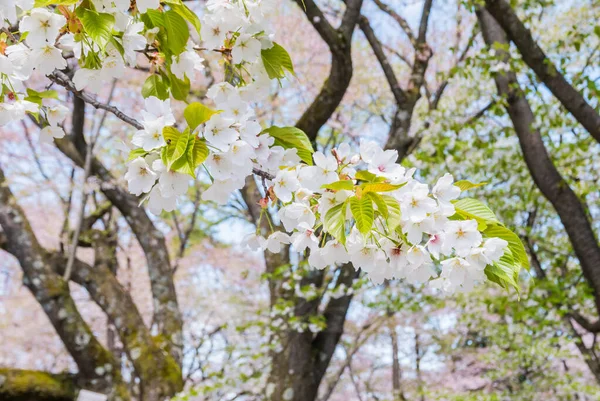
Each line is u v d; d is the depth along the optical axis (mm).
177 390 6121
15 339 13219
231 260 14305
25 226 6312
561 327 8477
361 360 14688
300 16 11406
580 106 5391
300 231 1610
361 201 1392
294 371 5781
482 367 13203
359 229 1374
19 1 1526
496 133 8289
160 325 6676
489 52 6258
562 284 7316
